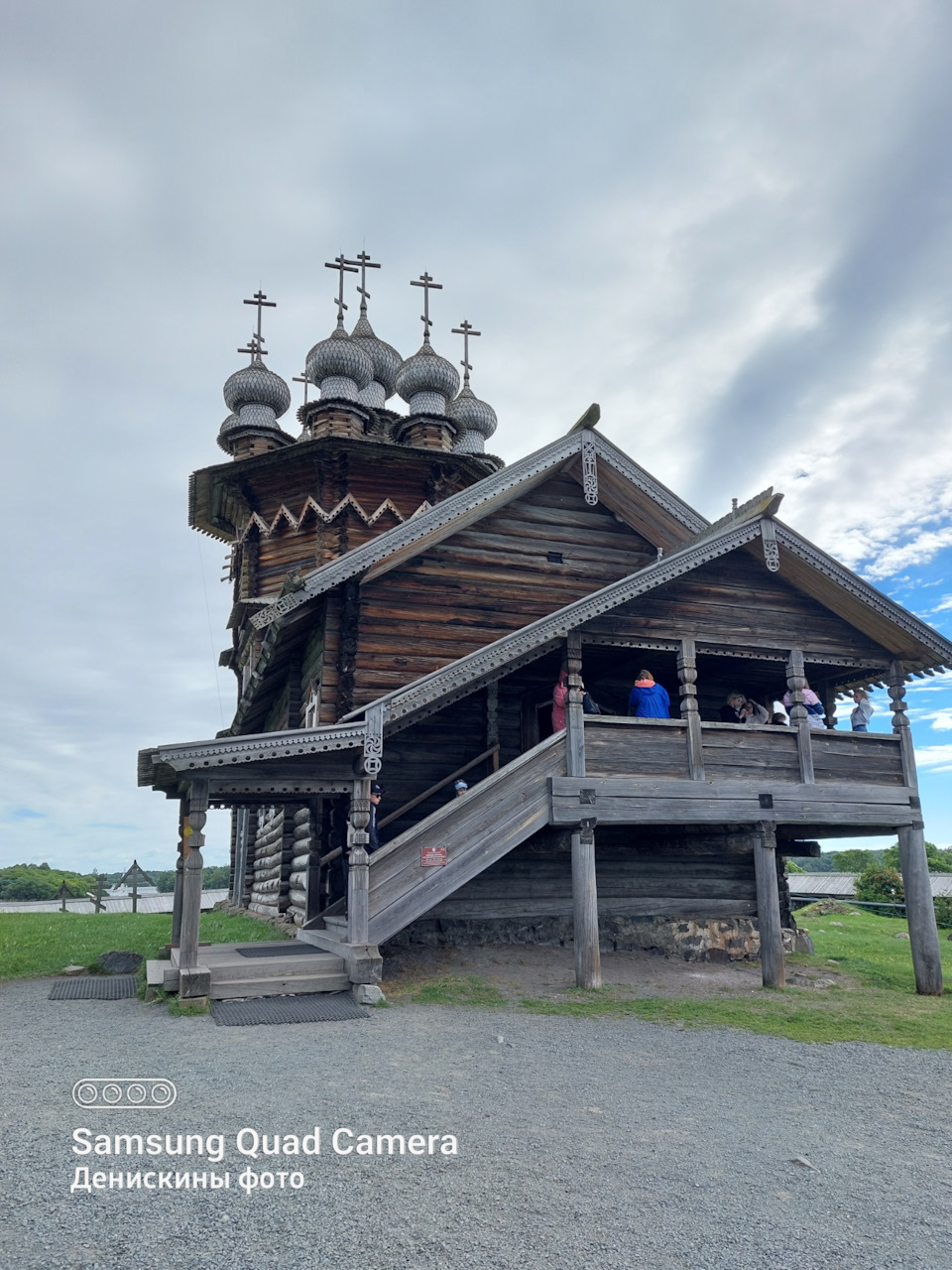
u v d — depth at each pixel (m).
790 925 13.97
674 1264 3.70
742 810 11.50
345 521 18.52
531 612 14.46
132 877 27.64
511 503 14.79
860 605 12.27
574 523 15.07
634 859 13.14
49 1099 5.63
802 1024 9.15
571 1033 8.27
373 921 9.71
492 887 12.48
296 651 15.51
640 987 10.72
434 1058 7.07
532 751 10.83
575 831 10.85
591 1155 4.96
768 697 15.91
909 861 12.14
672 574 11.61
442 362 21.67
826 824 11.98
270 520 19.44
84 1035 7.53
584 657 13.31
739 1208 4.32
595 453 13.72
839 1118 6.04
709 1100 6.28
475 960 11.48
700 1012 9.45
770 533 11.88
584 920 10.57
